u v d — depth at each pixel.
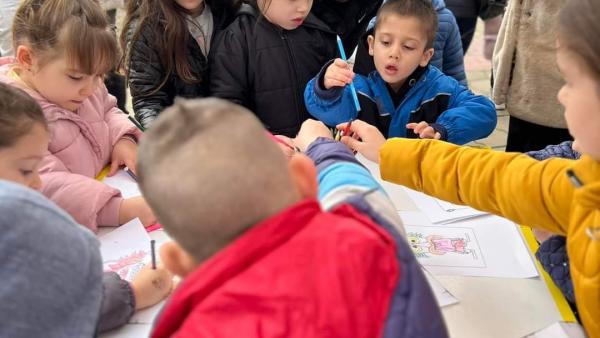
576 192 0.73
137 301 0.92
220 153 0.52
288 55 1.74
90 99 1.41
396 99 1.62
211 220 0.53
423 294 0.56
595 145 0.68
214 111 0.56
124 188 1.33
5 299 0.63
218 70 1.73
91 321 0.73
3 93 0.94
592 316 0.75
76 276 0.71
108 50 1.25
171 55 1.70
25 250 0.65
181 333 0.52
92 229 1.14
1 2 2.05
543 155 1.15
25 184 0.97
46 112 1.25
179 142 0.54
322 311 0.50
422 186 1.01
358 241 0.54
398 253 0.59
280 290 0.51
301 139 1.12
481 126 1.59
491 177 0.89
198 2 1.68
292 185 0.58
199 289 0.53
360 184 0.75
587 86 0.65
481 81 3.49
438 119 1.59
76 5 1.21
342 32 1.89
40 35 1.19
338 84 1.50
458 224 1.16
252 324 0.50
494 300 0.95
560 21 0.67
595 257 0.72
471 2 2.53
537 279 1.00
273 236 0.53
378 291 0.53
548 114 1.93
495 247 1.08
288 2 1.63
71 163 1.30
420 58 1.55
